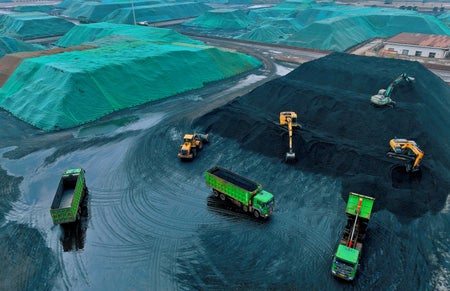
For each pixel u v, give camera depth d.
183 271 20.27
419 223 23.25
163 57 54.72
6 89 49.06
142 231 23.48
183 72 54.97
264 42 86.06
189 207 25.78
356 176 27.92
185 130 38.16
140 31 78.44
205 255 21.36
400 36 72.75
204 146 34.59
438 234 22.41
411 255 20.86
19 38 88.06
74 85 43.12
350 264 18.30
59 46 84.12
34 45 75.06
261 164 30.98
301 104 38.09
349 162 29.52
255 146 33.28
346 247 19.25
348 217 21.75
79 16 122.25
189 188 28.08
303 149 31.59
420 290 18.67
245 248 21.84
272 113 38.12
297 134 32.81
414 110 33.81
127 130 39.00
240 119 36.69
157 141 35.94
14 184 29.16
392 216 23.92
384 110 34.38
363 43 82.31
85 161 32.44
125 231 23.52
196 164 31.50
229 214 24.95
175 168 31.00
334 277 19.56
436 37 70.00
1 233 23.56
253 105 40.78
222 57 62.41
